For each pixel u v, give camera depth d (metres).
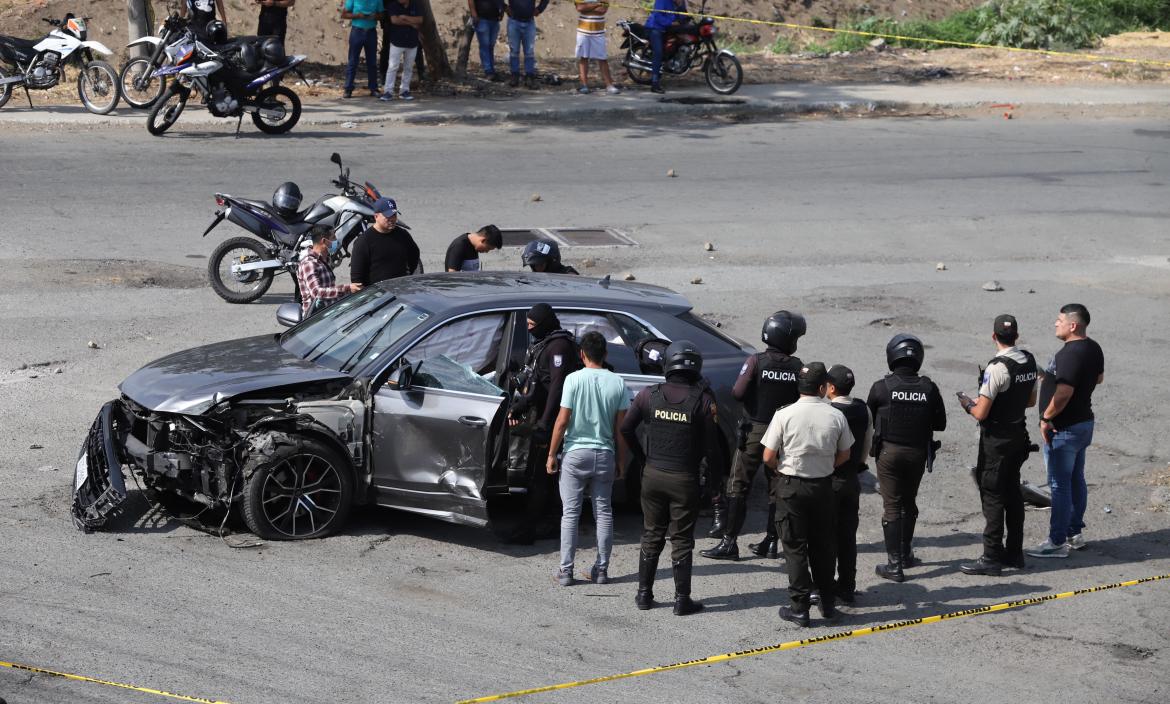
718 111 59.56
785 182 47.59
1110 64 75.50
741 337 30.44
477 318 19.23
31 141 45.59
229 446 18.14
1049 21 82.12
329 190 41.06
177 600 16.14
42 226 36.06
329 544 18.47
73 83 56.53
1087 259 40.25
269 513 18.47
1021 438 18.42
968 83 69.69
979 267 38.84
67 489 19.73
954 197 46.84
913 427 18.08
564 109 56.59
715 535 19.69
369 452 18.61
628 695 14.33
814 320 32.59
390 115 53.34
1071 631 16.77
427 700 13.91
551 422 18.00
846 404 17.11
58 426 22.64
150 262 33.97
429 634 15.70
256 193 40.25
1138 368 29.88
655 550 16.84
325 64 66.44
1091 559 19.53
